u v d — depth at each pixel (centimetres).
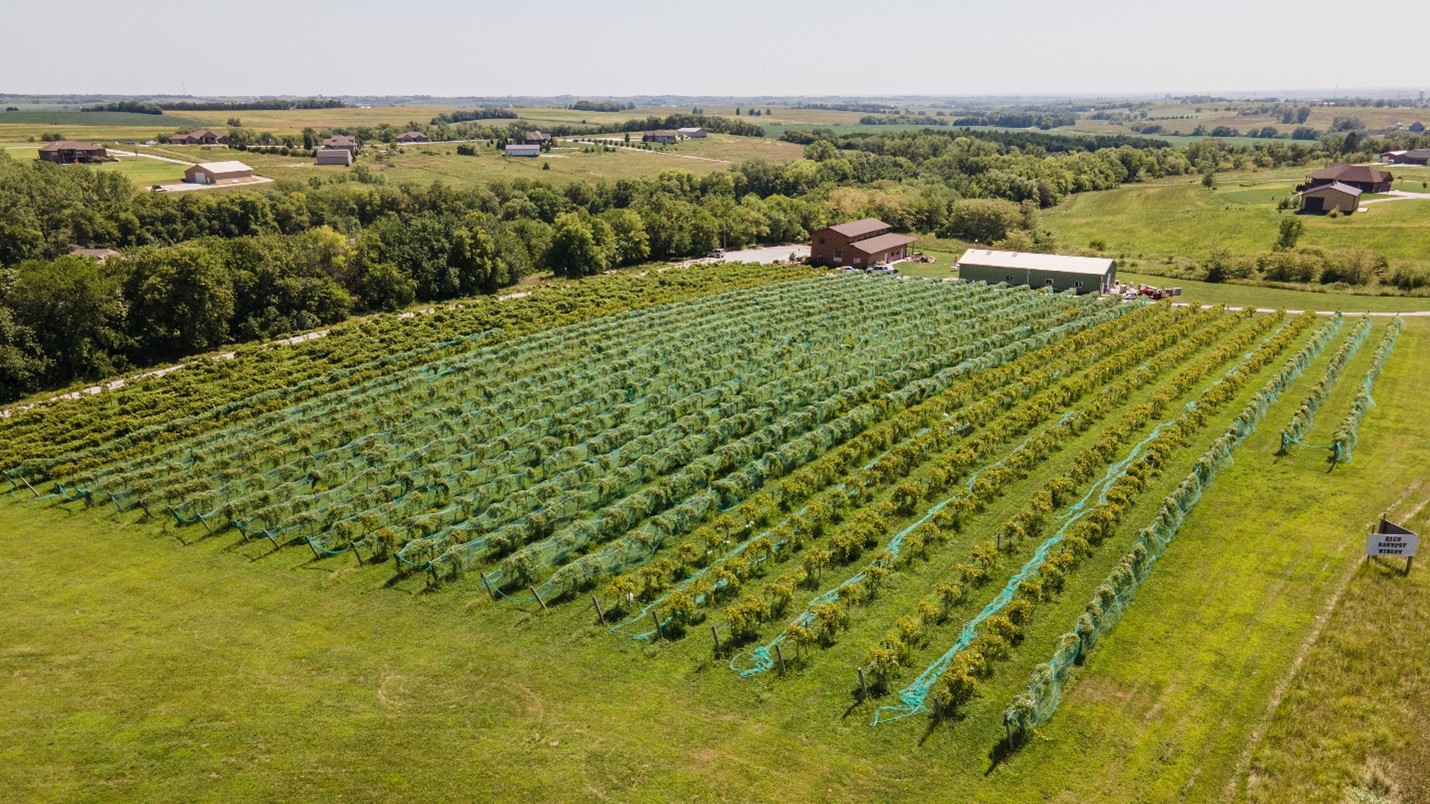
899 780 2650
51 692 3148
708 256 14438
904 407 6081
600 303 10156
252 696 3116
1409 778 2597
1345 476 4741
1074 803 2541
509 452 5350
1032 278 10756
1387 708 2877
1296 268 10744
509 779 2675
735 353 7394
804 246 15388
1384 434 5334
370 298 10544
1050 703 2883
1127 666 3144
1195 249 13912
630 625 3544
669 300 10219
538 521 4394
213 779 2694
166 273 8312
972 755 2745
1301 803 2506
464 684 3170
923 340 7794
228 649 3438
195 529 4634
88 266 7994
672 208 14888
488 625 3591
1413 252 11888
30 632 3581
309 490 5147
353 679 3216
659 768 2712
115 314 8056
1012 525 4034
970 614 3531
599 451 5462
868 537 4125
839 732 2870
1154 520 4159
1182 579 3722
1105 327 7862
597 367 7156
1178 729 2817
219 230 14838
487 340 8575
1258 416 5497
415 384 7031
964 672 2952
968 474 4972
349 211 16588
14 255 12075
